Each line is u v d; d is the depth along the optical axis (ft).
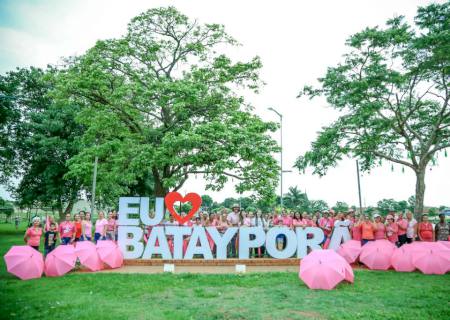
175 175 60.29
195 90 59.88
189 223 52.13
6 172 117.29
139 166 59.16
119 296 30.81
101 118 62.80
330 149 72.69
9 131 114.52
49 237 46.73
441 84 71.77
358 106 71.77
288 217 57.26
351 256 46.83
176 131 61.41
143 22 67.72
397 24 70.54
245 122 65.05
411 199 191.21
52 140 105.09
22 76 117.80
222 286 34.83
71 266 40.27
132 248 53.11
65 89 61.87
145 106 65.36
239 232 49.96
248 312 26.20
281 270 44.91
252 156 59.11
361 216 51.34
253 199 64.28
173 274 40.45
